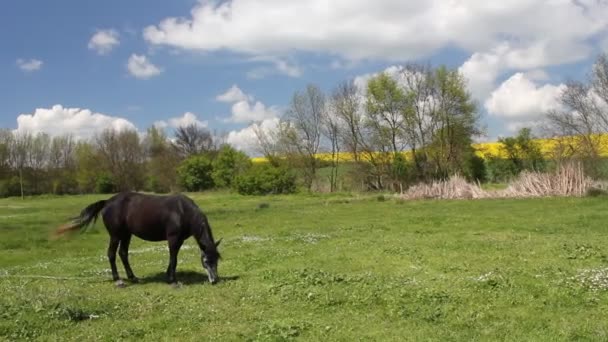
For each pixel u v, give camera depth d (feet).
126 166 338.75
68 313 34.09
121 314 35.29
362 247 62.59
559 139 201.46
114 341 29.71
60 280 49.06
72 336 30.48
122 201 46.73
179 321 33.09
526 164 216.33
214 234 88.17
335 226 90.48
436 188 149.89
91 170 334.24
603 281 38.34
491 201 129.18
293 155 242.78
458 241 64.49
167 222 44.96
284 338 28.94
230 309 35.83
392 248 59.88
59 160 342.23
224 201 185.98
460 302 35.17
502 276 41.11
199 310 35.65
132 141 348.38
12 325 31.32
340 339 28.84
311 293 38.01
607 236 65.16
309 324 31.30
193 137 373.40
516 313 32.55
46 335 30.66
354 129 223.71
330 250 61.57
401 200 146.30
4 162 322.96
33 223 120.98
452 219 91.81
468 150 221.46
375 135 219.82
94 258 65.10
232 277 47.52
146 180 337.72
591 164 156.46
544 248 55.93
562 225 77.15
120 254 47.65
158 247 73.56
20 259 69.21
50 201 250.98
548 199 124.36
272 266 52.49
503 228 77.20
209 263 45.01
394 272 47.57
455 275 44.45
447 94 213.66
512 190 139.74
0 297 36.81
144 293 41.78
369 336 29.22
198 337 30.04
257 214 122.11
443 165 220.64
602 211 93.91
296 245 67.31
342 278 42.42
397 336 29.07
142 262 59.67
